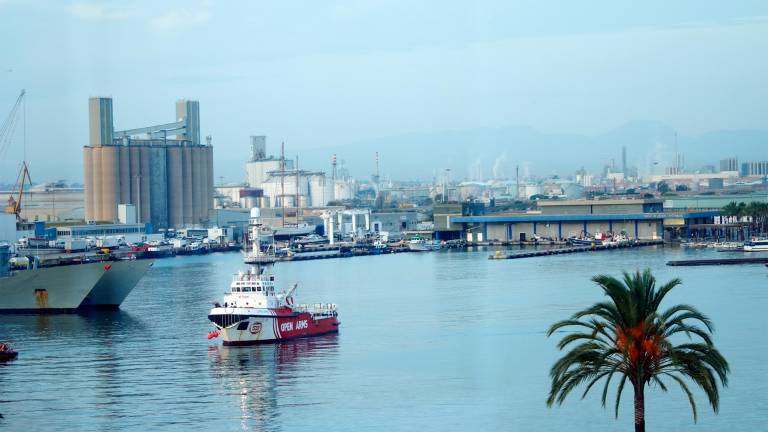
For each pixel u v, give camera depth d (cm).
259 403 18850
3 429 17538
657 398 18312
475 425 17175
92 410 18588
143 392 19850
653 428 16712
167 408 18638
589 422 17112
